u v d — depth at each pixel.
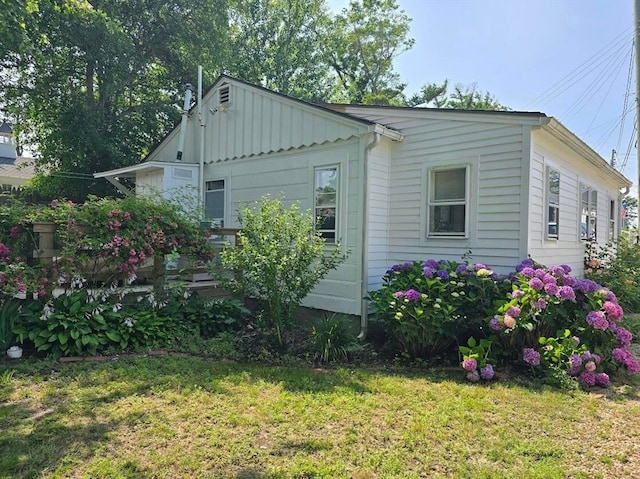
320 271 5.45
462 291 5.10
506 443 2.96
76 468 2.53
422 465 2.65
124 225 5.47
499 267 6.01
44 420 3.14
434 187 6.68
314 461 2.66
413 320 4.95
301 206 7.40
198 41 16.47
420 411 3.47
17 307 4.75
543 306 4.51
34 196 14.48
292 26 24.48
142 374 4.16
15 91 14.05
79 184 14.62
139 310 5.46
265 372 4.39
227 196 8.83
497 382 4.28
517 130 5.85
